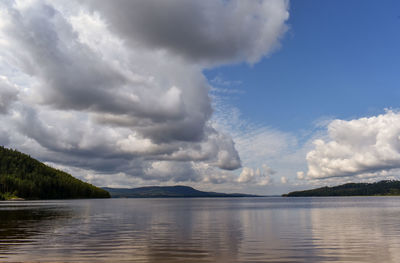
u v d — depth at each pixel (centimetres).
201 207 10975
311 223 4312
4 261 1902
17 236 2947
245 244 2512
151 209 9094
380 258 1977
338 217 5441
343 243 2553
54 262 1878
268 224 4206
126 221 4656
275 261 1903
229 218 5334
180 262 1880
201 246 2417
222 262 1880
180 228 3706
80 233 3184
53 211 7562
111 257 2016
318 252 2175
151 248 2323
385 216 5641
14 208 9469
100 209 8838
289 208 9506
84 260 1931
